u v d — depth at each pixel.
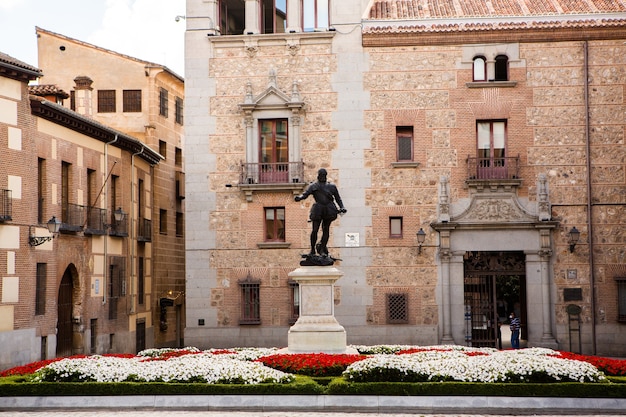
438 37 38.16
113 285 40.91
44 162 33.81
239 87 38.88
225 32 40.47
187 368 21.11
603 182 37.38
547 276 37.22
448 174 37.84
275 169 38.47
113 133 40.06
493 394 19.72
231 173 38.62
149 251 47.34
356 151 38.16
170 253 51.09
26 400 20.09
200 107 38.94
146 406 19.91
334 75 38.47
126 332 42.34
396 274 37.66
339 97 38.38
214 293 38.25
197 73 39.06
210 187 38.62
